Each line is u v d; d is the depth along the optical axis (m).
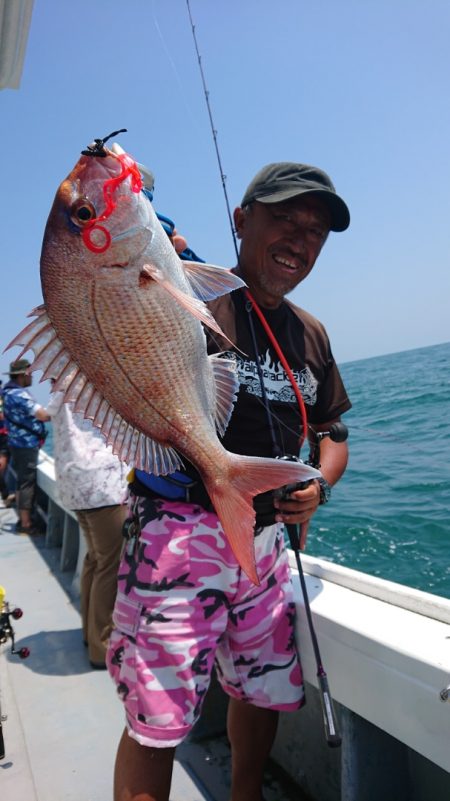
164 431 1.50
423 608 1.82
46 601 4.30
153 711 1.64
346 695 1.80
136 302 1.39
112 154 1.36
